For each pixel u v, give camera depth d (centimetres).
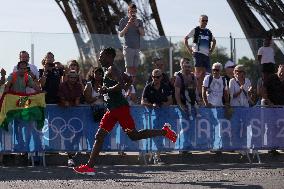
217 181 2236
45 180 2292
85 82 3297
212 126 3152
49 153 3030
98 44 4181
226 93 3209
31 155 2934
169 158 3156
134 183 2180
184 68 3108
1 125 2889
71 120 2975
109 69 2364
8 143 2908
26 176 2441
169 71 4284
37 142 2936
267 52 4256
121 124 2392
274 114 3269
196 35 3688
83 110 2988
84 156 3048
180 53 4303
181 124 3100
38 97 2916
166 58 4284
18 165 2962
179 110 3098
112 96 2375
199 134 3131
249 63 4388
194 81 3120
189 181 2238
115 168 2786
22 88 2914
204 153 3231
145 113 3056
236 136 3189
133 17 3834
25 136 2922
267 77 3375
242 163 3103
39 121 2923
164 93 3080
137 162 3105
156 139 3073
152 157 3133
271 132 3262
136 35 3859
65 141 2969
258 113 3234
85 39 4138
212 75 3209
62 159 3048
